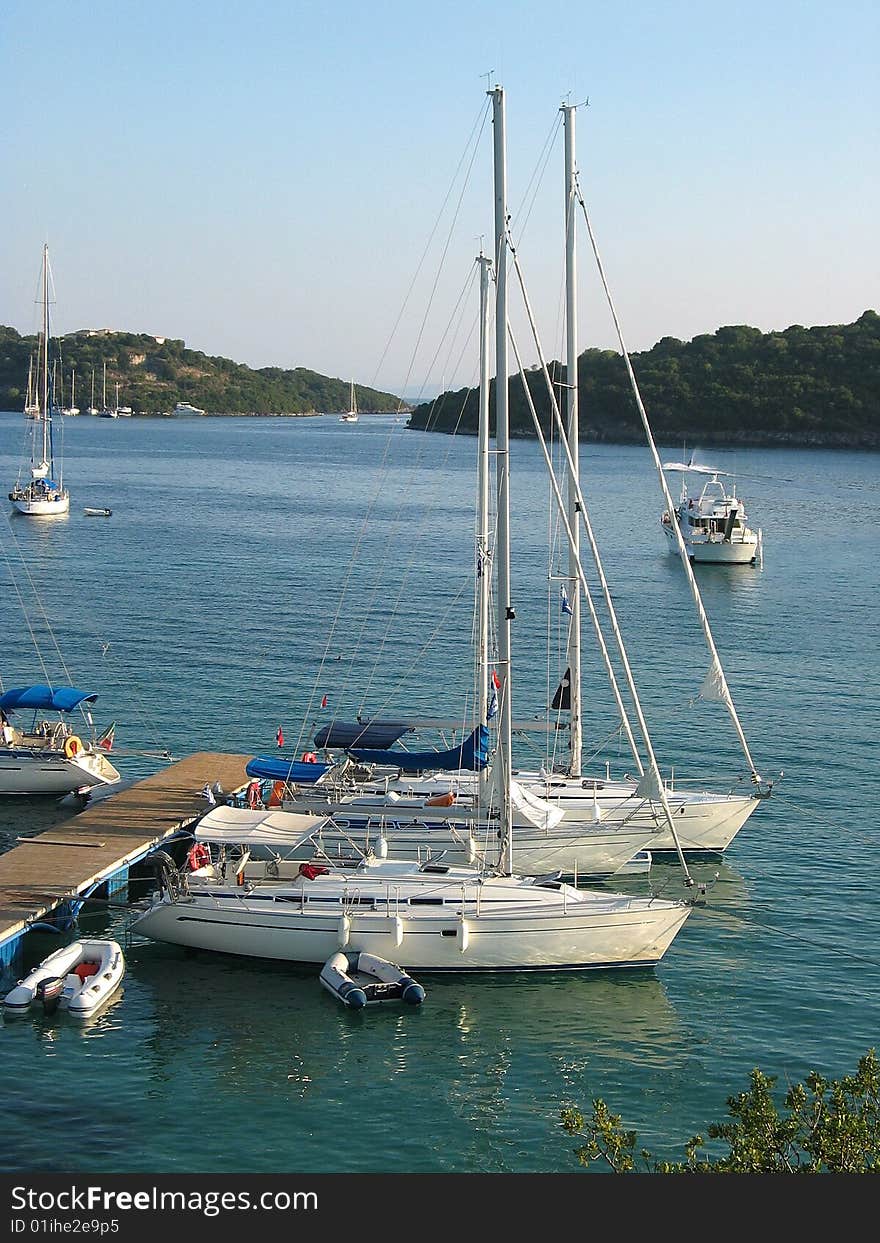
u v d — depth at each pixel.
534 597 98.12
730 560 116.75
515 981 35.41
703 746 57.72
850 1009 33.59
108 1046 31.48
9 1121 28.08
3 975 34.88
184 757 54.97
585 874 42.31
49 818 47.75
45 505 148.38
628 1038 32.22
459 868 38.16
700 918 39.38
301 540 132.88
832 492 192.38
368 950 35.56
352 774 45.09
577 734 46.31
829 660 76.62
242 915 35.81
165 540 130.00
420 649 77.75
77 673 70.19
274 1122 28.31
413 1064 30.94
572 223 47.25
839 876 42.69
